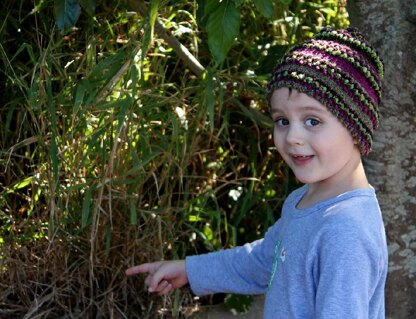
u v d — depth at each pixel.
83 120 2.32
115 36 2.58
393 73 2.14
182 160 2.43
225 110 2.70
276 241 1.75
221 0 1.87
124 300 2.47
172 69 2.76
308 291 1.54
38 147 2.43
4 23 2.49
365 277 1.47
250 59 2.83
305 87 1.54
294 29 2.85
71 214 2.40
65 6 2.08
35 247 2.44
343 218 1.52
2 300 2.43
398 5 2.13
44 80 2.38
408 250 2.24
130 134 2.28
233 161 2.84
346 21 3.09
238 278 1.89
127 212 2.42
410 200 2.21
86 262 2.41
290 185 2.84
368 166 2.21
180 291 2.59
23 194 2.47
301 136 1.57
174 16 2.55
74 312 2.42
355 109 1.56
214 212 2.54
